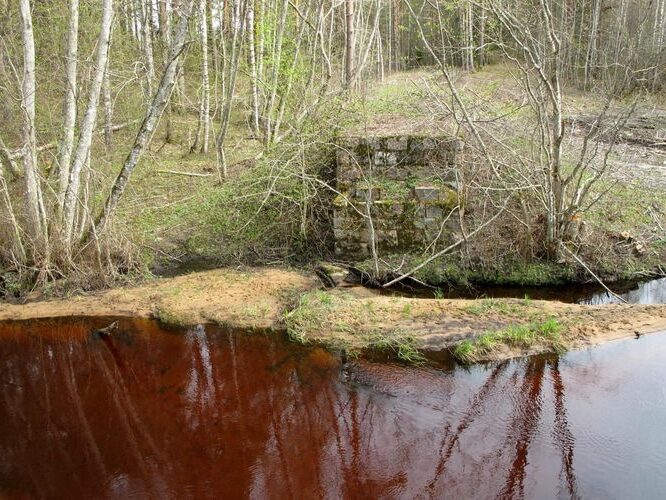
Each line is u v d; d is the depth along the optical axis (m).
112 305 7.41
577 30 17.47
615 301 7.52
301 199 8.80
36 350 6.36
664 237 8.56
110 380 5.68
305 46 14.45
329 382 5.36
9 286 7.84
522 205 7.88
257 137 13.15
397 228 8.37
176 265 9.05
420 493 3.89
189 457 4.40
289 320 6.58
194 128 15.80
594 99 13.53
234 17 12.72
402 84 14.49
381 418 4.78
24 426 4.94
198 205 10.49
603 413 4.61
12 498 3.99
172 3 11.90
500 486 3.91
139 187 11.38
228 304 7.25
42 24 10.34
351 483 4.04
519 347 5.65
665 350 5.45
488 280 8.07
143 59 12.95
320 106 10.31
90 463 4.38
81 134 7.75
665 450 4.15
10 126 9.49
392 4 22.86
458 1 10.41
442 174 8.23
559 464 4.08
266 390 5.31
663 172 10.52
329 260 8.77
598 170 8.83
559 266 8.04
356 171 8.40
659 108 13.42
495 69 17.38
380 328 6.26
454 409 4.82
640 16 15.41
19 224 8.22
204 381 5.54
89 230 8.09
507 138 8.88
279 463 4.29
